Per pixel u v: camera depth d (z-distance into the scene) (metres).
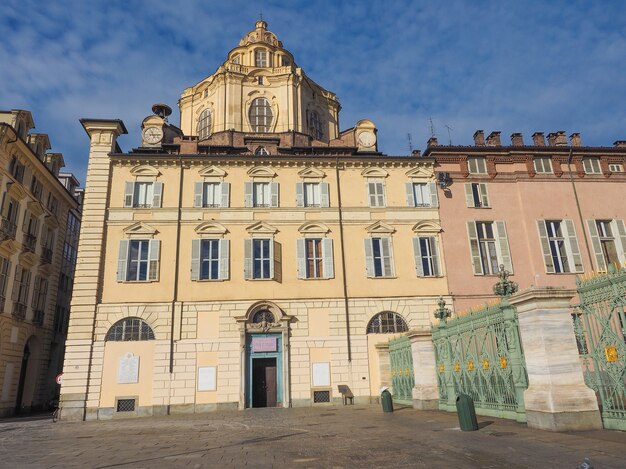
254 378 26.97
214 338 26.73
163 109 35.06
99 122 29.72
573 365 11.27
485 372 14.54
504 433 11.15
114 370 25.77
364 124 34.00
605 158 33.09
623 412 10.31
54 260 38.78
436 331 18.67
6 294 30.59
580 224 31.31
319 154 32.62
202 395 25.86
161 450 12.25
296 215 29.50
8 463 10.96
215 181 29.75
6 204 30.41
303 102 41.91
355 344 27.62
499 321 13.66
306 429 15.64
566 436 10.11
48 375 37.81
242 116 39.72
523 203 31.38
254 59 43.31
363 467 8.66
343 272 28.72
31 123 34.44
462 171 31.67
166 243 28.09
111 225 28.14
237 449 11.77
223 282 27.66
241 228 28.84
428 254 29.84
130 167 29.36
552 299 11.64
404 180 31.06
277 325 27.14
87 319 26.20
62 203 40.66
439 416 16.11
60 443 14.95
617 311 10.23
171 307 26.91
